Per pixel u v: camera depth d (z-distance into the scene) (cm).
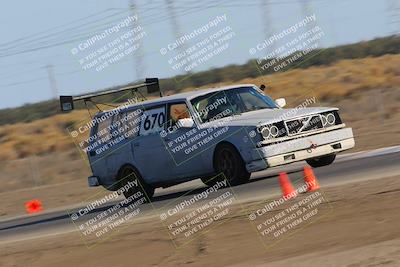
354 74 10244
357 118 6719
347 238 1856
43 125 10244
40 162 6944
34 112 13050
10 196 5103
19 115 13188
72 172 6494
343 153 3962
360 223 1972
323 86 9481
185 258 2014
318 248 1823
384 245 1698
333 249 1777
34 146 8700
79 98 3556
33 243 2683
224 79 10725
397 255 1597
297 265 1691
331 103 8300
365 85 9150
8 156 8581
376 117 6475
